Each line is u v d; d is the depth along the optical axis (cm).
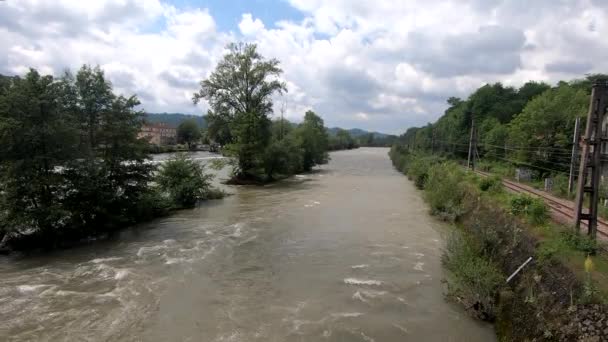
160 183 2569
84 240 1695
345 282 1204
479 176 2761
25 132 1444
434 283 1190
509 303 925
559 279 848
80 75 1828
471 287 986
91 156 1723
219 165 3947
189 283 1195
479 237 1352
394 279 1226
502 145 4109
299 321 947
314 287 1165
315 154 5750
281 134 5456
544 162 3028
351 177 4669
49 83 1572
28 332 894
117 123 1878
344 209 2455
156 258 1441
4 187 1463
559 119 2995
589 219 1084
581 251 990
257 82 3969
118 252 1518
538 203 1391
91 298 1081
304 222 2067
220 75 3922
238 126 3800
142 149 2016
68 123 1631
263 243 1650
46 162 1531
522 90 6384
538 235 1186
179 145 11138
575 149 2084
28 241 1562
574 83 5122
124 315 980
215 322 945
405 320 948
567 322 721
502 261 1179
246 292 1130
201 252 1519
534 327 786
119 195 1973
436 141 6819
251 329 909
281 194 3120
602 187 1827
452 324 927
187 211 2391
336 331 895
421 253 1505
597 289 748
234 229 1906
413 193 3244
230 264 1377
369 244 1638
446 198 2272
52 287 1159
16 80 1522
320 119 7394
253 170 3875
